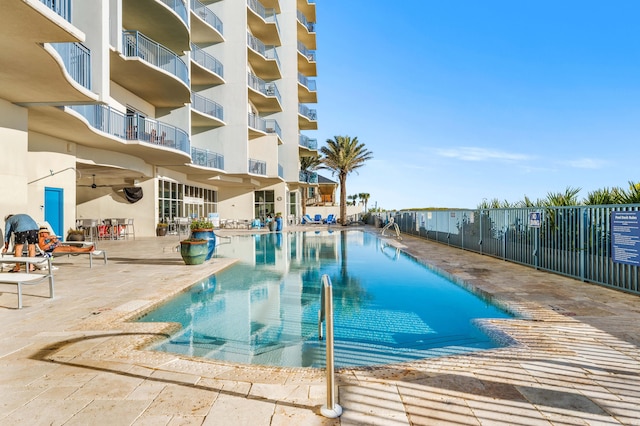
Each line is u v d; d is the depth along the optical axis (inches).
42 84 323.9
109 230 751.7
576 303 225.8
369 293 284.7
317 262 452.1
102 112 540.7
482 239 504.4
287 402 106.6
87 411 101.9
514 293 254.7
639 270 242.4
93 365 133.6
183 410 102.3
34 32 239.6
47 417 99.0
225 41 1064.8
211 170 949.2
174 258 438.0
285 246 656.4
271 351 168.6
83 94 351.3
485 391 112.6
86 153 592.7
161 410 102.3
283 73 1445.6
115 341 159.3
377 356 161.9
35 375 125.0
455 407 103.4
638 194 269.9
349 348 172.1
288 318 220.1
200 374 126.6
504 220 438.6
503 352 146.3
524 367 130.6
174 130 729.0
